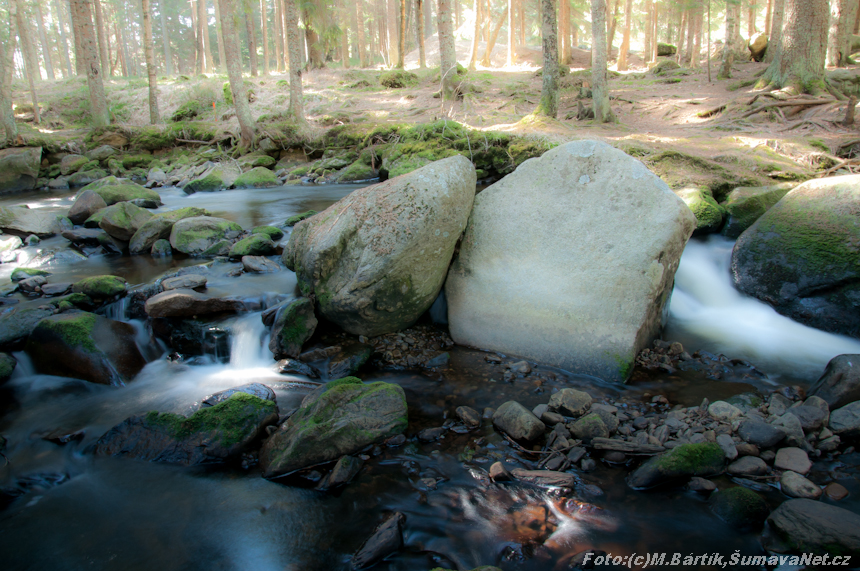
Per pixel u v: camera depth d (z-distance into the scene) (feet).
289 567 10.20
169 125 71.87
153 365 18.69
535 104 65.10
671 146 38.91
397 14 115.65
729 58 67.77
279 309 19.08
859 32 80.79
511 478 12.28
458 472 12.62
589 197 18.42
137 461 13.51
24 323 19.60
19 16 80.94
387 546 10.32
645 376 16.71
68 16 176.96
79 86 101.76
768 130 44.60
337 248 18.35
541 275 18.33
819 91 48.37
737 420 13.65
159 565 10.44
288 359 17.93
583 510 11.23
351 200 19.08
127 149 68.08
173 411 15.65
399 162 46.52
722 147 38.14
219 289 21.99
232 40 59.06
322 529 11.09
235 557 10.53
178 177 55.52
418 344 18.95
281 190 48.34
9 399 16.70
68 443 14.39
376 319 18.61
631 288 16.78
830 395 14.24
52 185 56.75
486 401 15.60
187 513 11.72
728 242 26.25
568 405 14.40
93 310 21.71
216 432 13.65
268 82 88.22
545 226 18.86
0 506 12.18
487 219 19.99
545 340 17.67
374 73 93.04
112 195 38.06
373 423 13.78
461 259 20.11
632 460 12.74
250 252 26.43
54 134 73.00
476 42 94.17
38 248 29.58
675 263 18.04
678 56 96.84
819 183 20.66
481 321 18.97
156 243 28.63
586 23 133.18
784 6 76.28
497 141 44.50
